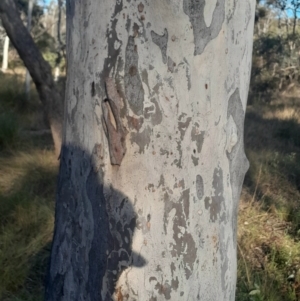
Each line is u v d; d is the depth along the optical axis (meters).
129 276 1.48
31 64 6.19
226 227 1.60
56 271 1.68
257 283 3.56
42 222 4.46
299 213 4.96
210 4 1.41
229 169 1.59
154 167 1.43
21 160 6.22
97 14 1.42
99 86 1.44
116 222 1.47
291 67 15.52
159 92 1.41
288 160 7.00
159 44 1.39
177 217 1.46
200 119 1.46
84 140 1.51
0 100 10.03
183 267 1.49
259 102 14.01
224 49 1.48
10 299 3.40
